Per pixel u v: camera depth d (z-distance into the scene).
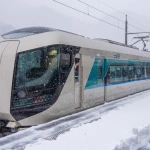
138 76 14.62
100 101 9.92
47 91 7.14
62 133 5.95
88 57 8.97
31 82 6.98
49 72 7.21
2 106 6.89
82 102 8.66
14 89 6.85
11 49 7.20
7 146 5.05
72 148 4.73
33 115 6.94
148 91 15.55
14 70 6.94
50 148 4.73
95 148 4.72
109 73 10.63
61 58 7.46
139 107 8.77
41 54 7.18
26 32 7.78
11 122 6.92
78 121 7.12
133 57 13.73
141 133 5.77
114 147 4.69
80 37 8.70
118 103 10.30
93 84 9.32
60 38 7.53
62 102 7.57
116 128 5.98
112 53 10.91
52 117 7.33
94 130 5.81
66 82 7.69
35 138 5.57
